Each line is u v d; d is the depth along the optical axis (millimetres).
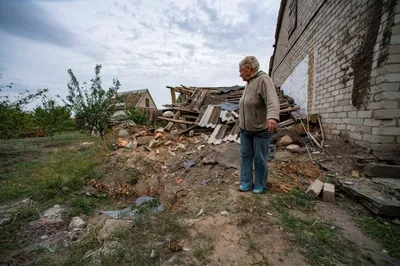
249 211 1717
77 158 4285
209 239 1382
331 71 3541
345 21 3068
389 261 1199
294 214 1719
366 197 1804
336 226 1561
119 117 8031
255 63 1968
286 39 7367
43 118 7242
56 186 2805
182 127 6125
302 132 4023
